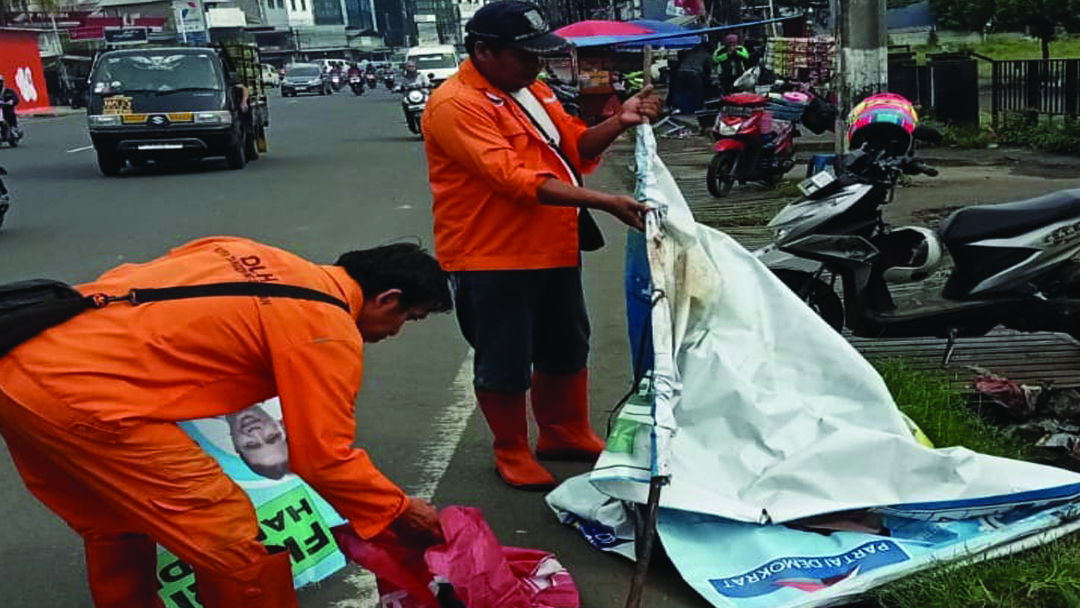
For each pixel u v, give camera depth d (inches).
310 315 93.3
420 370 215.8
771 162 416.5
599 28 771.4
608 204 126.6
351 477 93.7
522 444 155.8
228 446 121.8
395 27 4753.9
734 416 127.3
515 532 139.4
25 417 89.6
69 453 91.1
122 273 97.7
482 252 143.5
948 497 122.4
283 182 523.8
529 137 139.6
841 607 114.0
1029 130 537.0
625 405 130.3
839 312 201.8
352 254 106.2
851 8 379.9
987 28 781.9
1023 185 405.1
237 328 91.7
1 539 144.1
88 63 2073.1
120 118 571.8
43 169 651.5
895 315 189.6
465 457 167.2
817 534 122.2
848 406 130.1
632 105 142.5
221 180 546.3
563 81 821.2
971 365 196.1
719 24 991.0
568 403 160.7
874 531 123.3
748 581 116.6
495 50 136.1
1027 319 185.0
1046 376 187.9
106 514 103.7
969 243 184.1
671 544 122.2
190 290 92.7
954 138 556.7
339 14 4517.7
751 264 134.8
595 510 135.5
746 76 474.0
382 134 824.9
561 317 153.9
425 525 100.2
